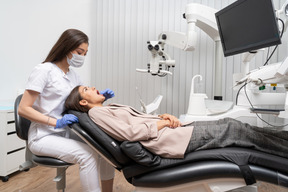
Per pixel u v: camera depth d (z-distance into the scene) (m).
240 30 1.43
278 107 1.78
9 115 1.94
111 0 2.53
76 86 1.38
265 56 2.21
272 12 1.16
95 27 2.58
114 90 2.57
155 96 2.50
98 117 1.08
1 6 2.37
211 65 2.39
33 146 1.21
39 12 2.60
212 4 2.32
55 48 1.33
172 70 2.45
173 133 1.07
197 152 1.03
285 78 1.11
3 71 2.42
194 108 1.60
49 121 1.16
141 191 1.03
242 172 0.92
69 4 2.61
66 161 1.18
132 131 1.00
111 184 1.48
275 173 0.91
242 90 1.53
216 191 0.96
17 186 1.81
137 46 2.50
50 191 1.72
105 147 1.04
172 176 0.96
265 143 1.00
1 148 1.89
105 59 2.58
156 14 2.45
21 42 2.54
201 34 2.38
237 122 1.09
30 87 1.17
